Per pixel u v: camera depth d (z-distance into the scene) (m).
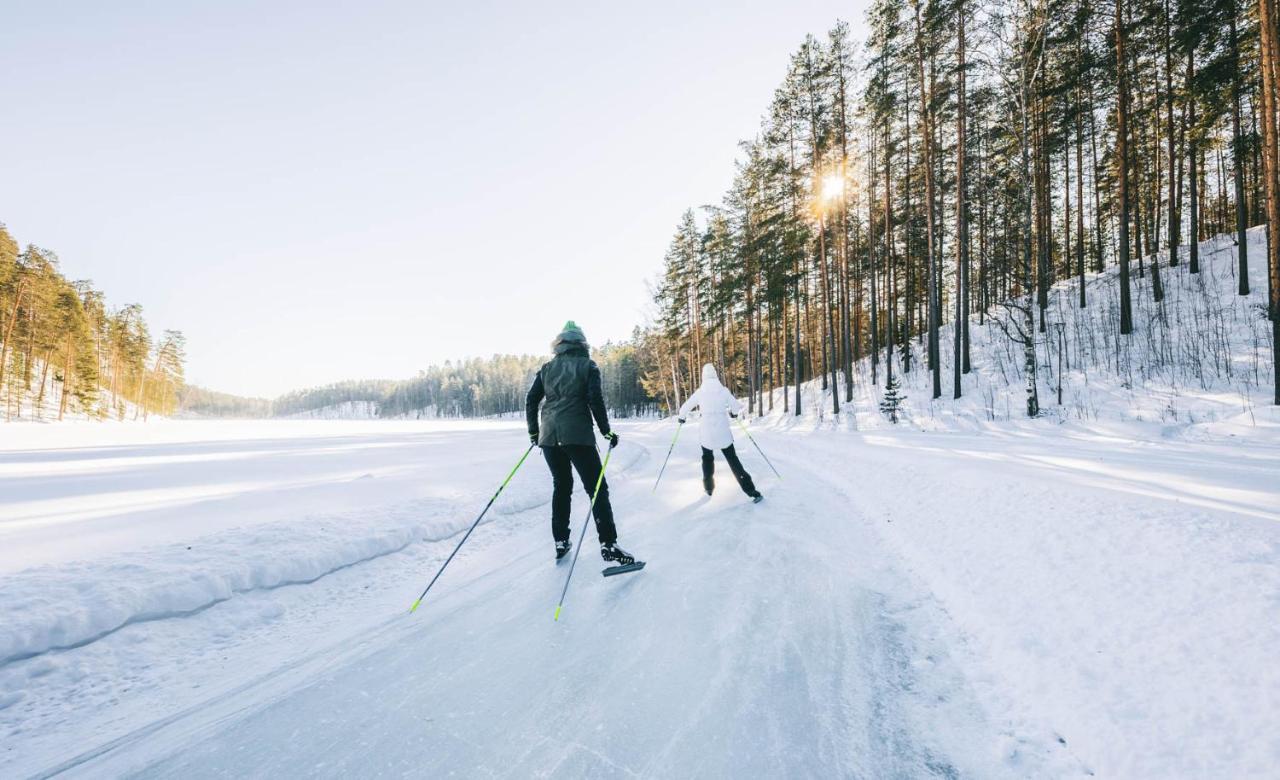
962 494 4.65
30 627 2.35
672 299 38.22
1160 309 15.98
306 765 1.67
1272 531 2.55
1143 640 1.95
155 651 2.49
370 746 1.76
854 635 2.51
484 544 4.36
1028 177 13.16
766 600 2.93
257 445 17.98
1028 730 1.75
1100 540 2.86
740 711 1.90
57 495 6.94
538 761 1.65
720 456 10.95
